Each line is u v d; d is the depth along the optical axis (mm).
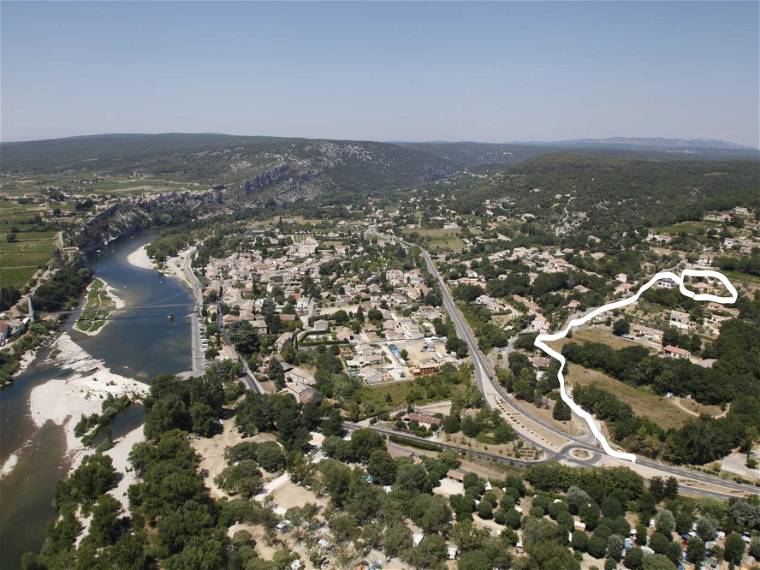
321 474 190500
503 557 147125
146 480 182250
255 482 185625
